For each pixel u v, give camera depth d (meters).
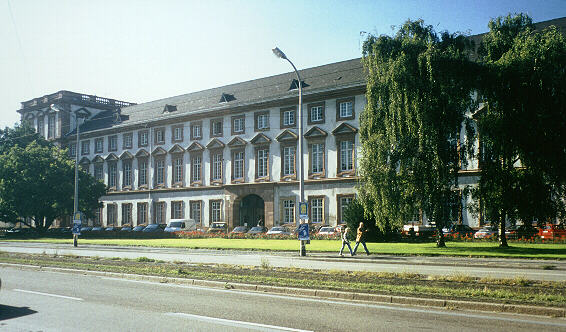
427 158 26.89
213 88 64.81
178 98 67.94
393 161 27.69
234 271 16.09
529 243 32.88
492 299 9.83
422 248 27.98
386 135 27.88
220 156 57.41
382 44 27.91
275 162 52.75
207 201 57.97
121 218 66.94
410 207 27.39
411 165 27.27
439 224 27.88
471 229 40.91
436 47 27.16
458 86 27.02
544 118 24.72
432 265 19.62
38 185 57.97
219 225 54.91
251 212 56.94
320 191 49.47
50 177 59.06
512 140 25.55
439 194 26.95
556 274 15.47
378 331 7.66
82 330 7.89
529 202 25.62
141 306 10.01
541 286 11.98
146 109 69.94
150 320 8.59
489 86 26.30
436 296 10.27
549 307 8.84
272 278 13.67
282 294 11.59
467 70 26.61
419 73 26.89
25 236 60.44
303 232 24.84
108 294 11.74
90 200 63.22
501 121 25.73
